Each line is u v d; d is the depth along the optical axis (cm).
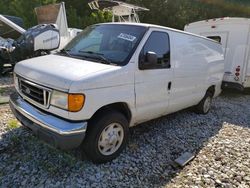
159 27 436
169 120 582
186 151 436
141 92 393
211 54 622
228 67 954
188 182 349
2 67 906
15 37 1084
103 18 2330
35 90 343
